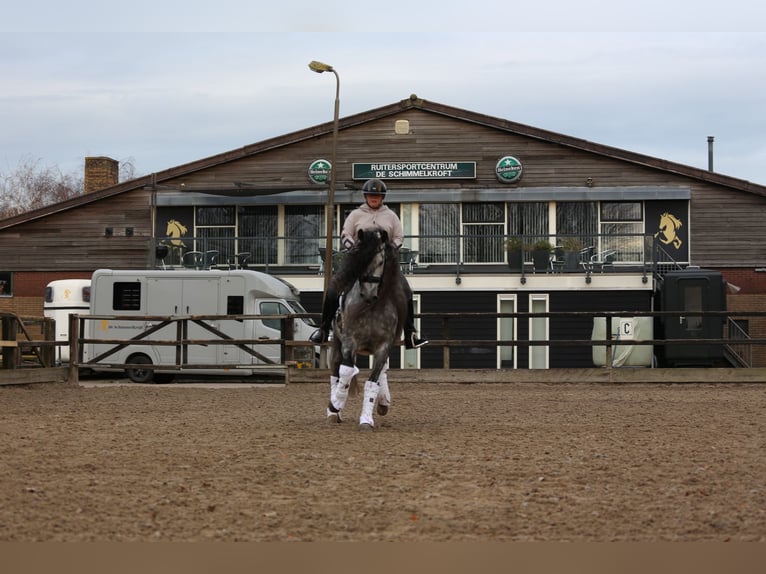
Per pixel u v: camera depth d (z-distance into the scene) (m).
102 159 43.31
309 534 6.14
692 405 15.48
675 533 6.18
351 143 35.66
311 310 33.12
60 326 30.12
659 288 31.14
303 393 19.00
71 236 37.06
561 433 11.38
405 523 6.44
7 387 19.83
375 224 11.91
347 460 9.05
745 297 33.97
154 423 12.59
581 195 34.41
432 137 35.31
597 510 6.82
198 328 27.28
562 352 32.09
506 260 33.44
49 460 8.96
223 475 8.20
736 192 34.16
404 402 16.33
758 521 6.48
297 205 35.94
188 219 36.47
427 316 21.34
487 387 20.38
